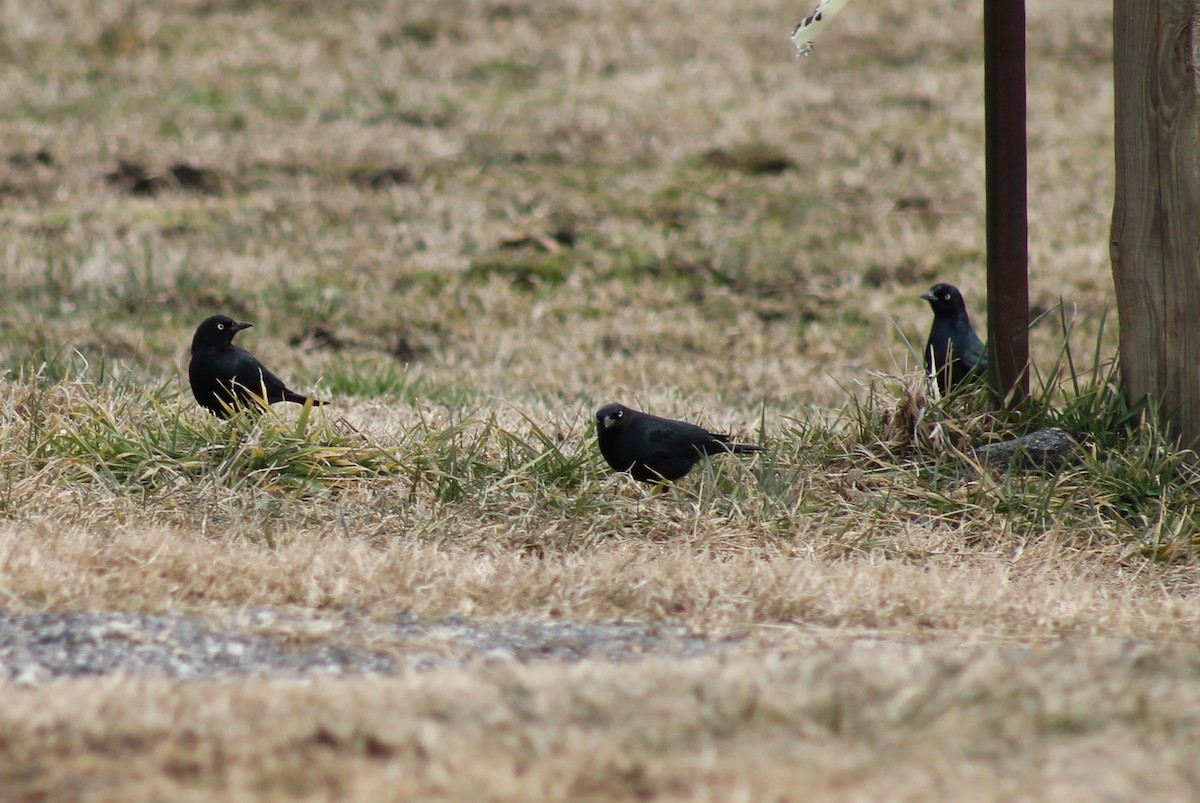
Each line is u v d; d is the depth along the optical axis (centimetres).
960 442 1178
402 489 1117
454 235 2267
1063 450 1159
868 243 2292
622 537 1057
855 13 3422
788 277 2184
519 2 3403
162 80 2891
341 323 1948
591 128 2727
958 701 633
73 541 928
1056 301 2062
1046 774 576
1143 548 1048
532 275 2169
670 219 2383
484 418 1335
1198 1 1107
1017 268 1196
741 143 2677
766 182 2533
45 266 2059
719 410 1506
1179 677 693
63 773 568
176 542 941
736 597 889
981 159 2638
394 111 2811
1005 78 1173
